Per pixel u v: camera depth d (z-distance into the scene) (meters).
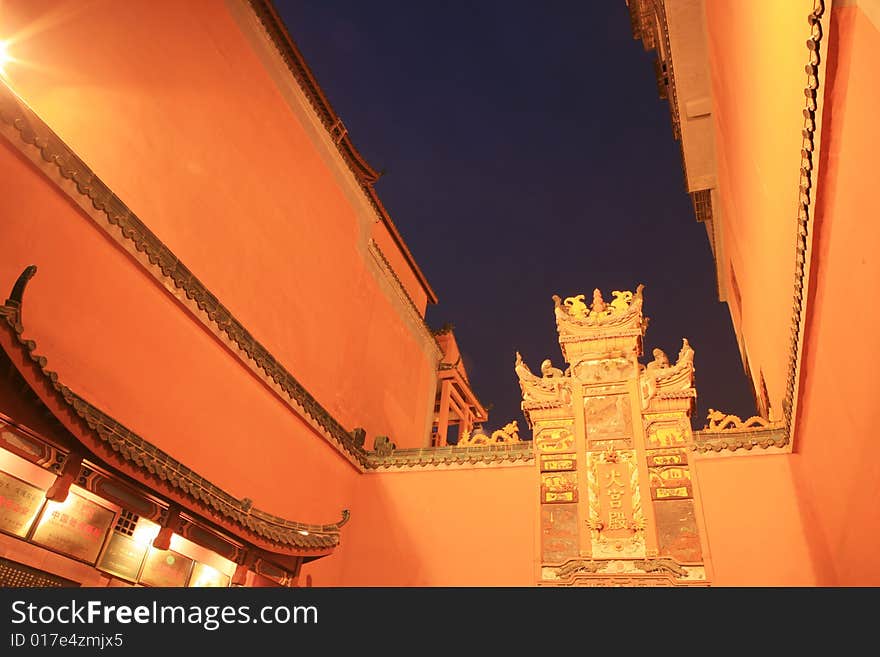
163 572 10.41
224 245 15.09
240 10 17.45
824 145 7.70
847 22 6.33
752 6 10.41
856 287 8.09
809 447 13.95
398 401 25.02
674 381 17.41
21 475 8.31
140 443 10.00
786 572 14.22
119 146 12.23
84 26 11.80
